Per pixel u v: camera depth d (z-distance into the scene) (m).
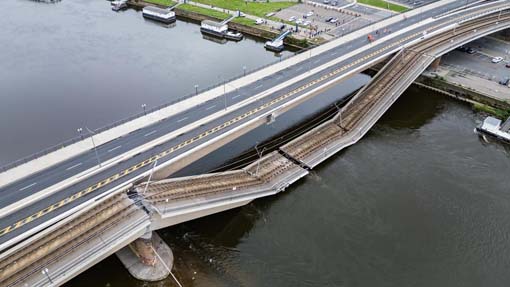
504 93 119.94
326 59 120.94
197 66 141.75
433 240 78.44
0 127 105.75
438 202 86.44
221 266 73.81
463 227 80.88
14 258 60.47
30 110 113.31
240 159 98.69
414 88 129.38
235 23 173.38
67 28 172.12
